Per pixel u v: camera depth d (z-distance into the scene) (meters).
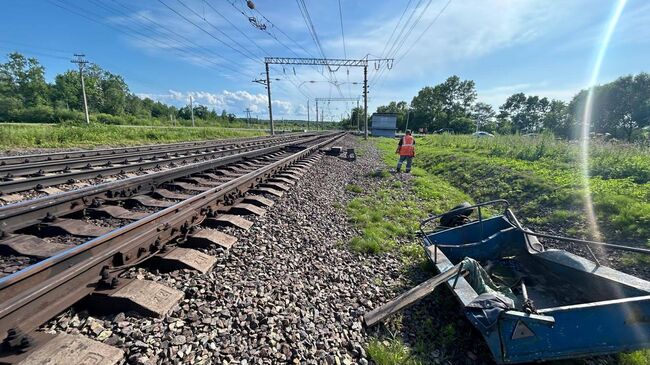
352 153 17.02
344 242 5.15
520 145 16.86
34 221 4.18
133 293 2.79
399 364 2.61
